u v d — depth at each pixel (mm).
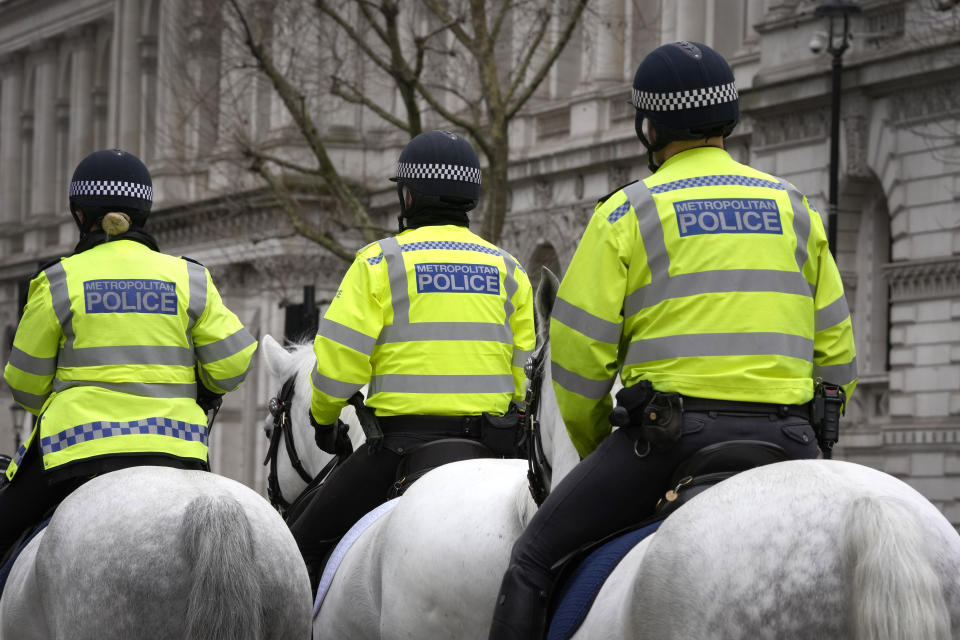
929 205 31000
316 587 8281
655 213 5605
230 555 5863
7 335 79938
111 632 6156
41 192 78938
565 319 5684
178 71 40469
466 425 8047
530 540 5711
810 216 5742
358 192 46062
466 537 6723
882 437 31516
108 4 73125
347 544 7770
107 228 7605
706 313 5496
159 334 7469
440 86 27594
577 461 6336
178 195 60500
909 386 31344
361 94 27250
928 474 30516
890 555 4309
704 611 4621
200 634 5793
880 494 4629
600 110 43844
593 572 5465
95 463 7242
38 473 7492
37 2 78938
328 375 7844
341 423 8352
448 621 6770
